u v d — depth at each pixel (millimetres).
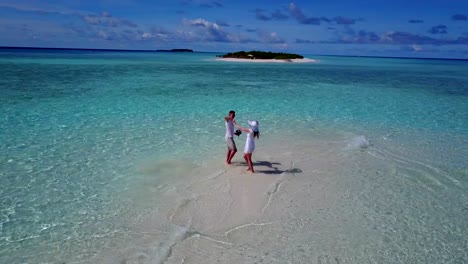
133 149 12641
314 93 29766
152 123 16812
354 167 11523
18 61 66375
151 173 10445
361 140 14641
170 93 27125
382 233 7488
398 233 7508
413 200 9156
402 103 25391
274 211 8352
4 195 8727
